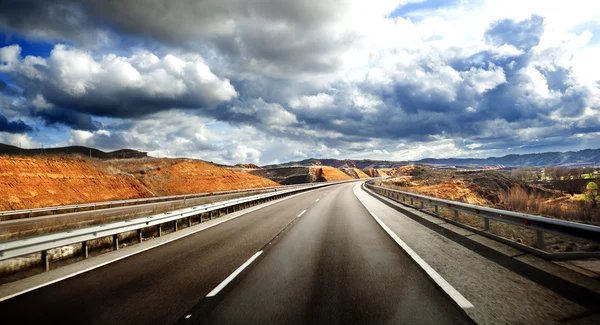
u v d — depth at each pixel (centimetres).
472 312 372
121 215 1795
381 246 777
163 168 5431
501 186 6069
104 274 609
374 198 2786
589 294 412
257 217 1539
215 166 6725
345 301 422
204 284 520
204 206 1457
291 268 601
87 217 1967
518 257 612
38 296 491
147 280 556
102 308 430
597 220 1195
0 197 2662
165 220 1120
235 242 901
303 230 1088
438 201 1298
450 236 869
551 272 509
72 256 845
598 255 583
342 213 1605
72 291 509
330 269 584
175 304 435
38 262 761
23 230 1419
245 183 6688
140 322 380
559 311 366
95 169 4034
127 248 880
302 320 367
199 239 977
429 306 395
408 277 516
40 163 3353
